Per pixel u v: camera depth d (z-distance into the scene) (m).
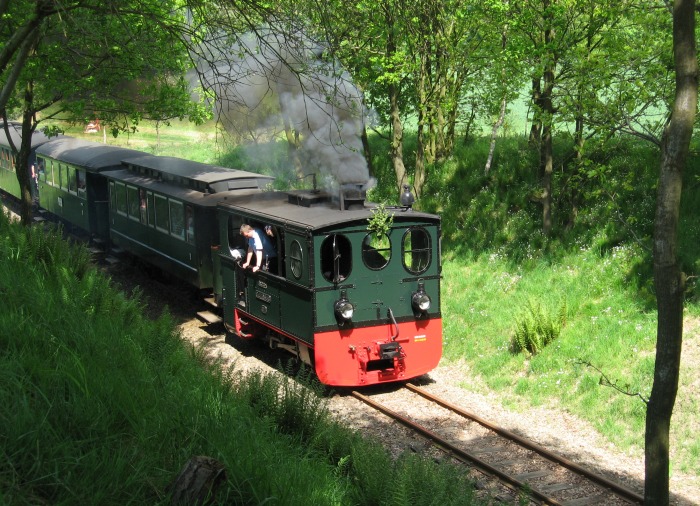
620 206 14.92
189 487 5.31
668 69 11.80
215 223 14.45
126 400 6.44
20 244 10.98
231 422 6.92
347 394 11.35
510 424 10.12
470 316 13.67
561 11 13.30
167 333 8.68
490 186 17.77
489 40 15.15
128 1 11.69
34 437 5.42
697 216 13.77
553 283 13.88
